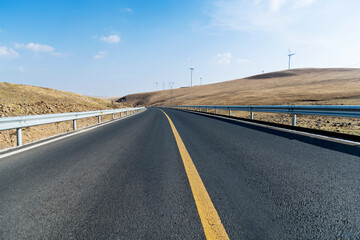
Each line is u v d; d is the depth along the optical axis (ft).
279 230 5.62
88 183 9.30
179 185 8.83
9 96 83.82
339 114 22.20
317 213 6.47
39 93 111.55
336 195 7.68
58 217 6.50
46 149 16.67
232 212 6.57
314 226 5.80
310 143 17.19
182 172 10.50
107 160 13.16
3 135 26.76
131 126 33.24
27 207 7.17
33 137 27.25
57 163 12.63
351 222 5.97
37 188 8.80
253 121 37.91
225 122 37.04
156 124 35.88
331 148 15.25
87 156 14.26
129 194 8.05
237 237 5.32
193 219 6.22
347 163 11.53
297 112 27.50
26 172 10.97
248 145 16.81
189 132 24.95
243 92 272.72
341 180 9.09
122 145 17.92
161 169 11.07
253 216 6.33
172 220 6.19
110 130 28.45
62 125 41.06
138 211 6.75
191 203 7.22
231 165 11.53
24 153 15.38
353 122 35.35
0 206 7.25
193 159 12.91
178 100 373.40
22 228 5.95
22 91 103.45
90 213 6.70
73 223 6.16
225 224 5.93
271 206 6.92
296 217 6.25
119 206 7.12
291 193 7.89
